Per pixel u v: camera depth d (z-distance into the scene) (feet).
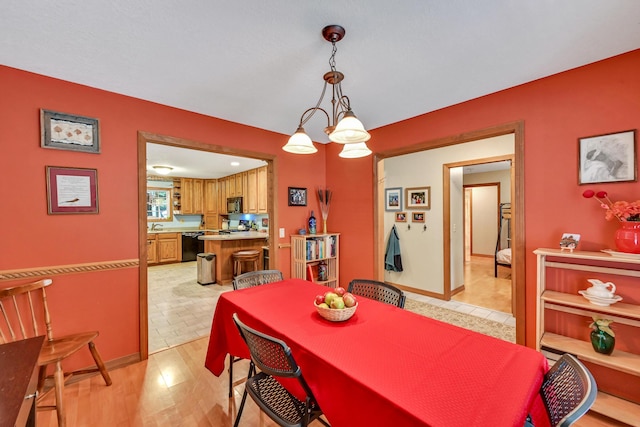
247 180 20.43
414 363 3.50
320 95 7.72
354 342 4.06
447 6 4.46
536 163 6.85
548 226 6.68
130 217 7.66
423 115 9.10
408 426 2.64
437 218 13.43
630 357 5.52
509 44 5.48
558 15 4.65
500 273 19.01
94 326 7.17
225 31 5.05
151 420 5.66
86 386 6.72
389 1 4.35
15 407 2.63
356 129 4.65
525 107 7.03
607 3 4.36
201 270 16.31
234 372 7.36
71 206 6.84
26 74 6.31
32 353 3.64
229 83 7.02
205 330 9.98
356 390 3.14
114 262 7.41
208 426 5.51
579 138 6.27
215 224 25.93
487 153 11.84
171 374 7.25
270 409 4.22
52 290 6.63
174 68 6.30
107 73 6.48
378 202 10.86
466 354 3.72
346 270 11.90
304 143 5.63
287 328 4.55
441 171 13.25
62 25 4.81
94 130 7.13
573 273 6.38
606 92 5.95
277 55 5.83
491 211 24.35
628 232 5.31
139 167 7.79
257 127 10.46
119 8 4.43
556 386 3.29
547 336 6.41
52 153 6.62
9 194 6.16
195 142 8.89
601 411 5.44
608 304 5.55
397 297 6.09
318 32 5.10
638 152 5.61
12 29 4.88
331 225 12.51
